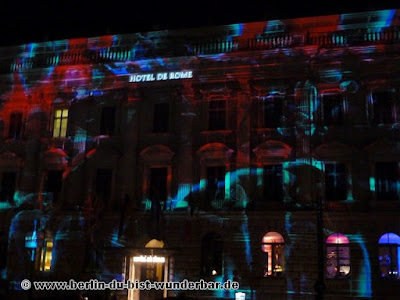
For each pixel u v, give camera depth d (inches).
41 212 1633.9
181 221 1518.2
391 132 1449.3
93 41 1711.4
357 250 1395.2
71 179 1640.0
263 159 1518.2
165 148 1587.1
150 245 1546.5
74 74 1699.1
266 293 1416.1
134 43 1688.0
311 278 1397.6
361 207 1425.9
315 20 1550.2
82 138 1664.6
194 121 1593.3
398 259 1378.0
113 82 1669.5
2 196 1704.0
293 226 1437.0
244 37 1604.3
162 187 1579.7
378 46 1466.5
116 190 1608.0
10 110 1766.7
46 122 1716.3
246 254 1453.0
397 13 1488.7
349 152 1464.1
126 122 1640.0
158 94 1641.2
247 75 1567.4
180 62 1609.3
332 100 1520.7
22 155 1712.6
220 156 1545.3
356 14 1518.2
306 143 1483.8
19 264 1609.3
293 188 1476.4
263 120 1547.7
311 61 1523.1
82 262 1560.0
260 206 1482.5
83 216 1585.9
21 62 1771.7
